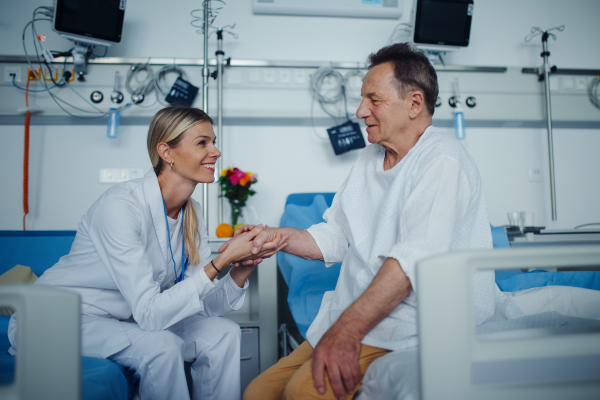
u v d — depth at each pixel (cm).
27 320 54
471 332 55
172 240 131
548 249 56
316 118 276
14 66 254
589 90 299
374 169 113
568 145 308
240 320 211
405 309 86
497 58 307
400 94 104
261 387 99
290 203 251
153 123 127
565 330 64
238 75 271
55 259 183
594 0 318
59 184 262
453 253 55
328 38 290
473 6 277
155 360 106
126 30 275
